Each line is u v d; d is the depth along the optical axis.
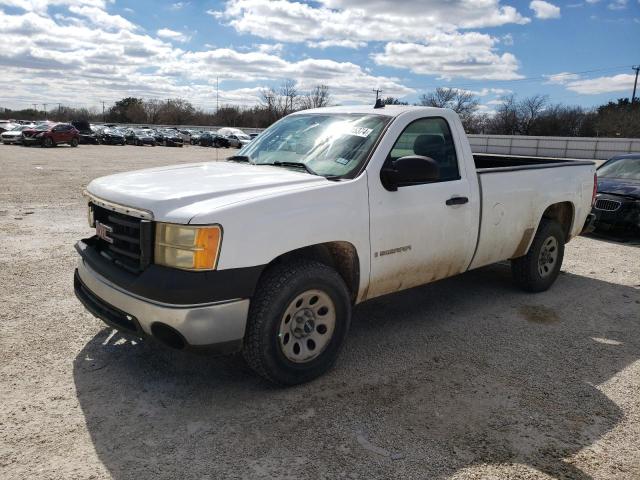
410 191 3.95
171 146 51.38
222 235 2.95
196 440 2.88
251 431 2.97
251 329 3.21
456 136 4.45
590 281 6.29
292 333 3.41
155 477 2.57
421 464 2.74
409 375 3.72
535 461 2.80
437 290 5.71
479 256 4.71
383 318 4.84
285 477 2.60
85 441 2.84
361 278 3.71
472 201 4.46
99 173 18.20
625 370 3.92
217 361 3.81
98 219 3.63
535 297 5.57
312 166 3.90
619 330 4.72
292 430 3.00
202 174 3.77
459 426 3.10
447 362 3.95
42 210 9.91
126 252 3.24
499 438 2.99
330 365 3.63
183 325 2.92
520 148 55.28
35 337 4.11
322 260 3.76
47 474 2.57
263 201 3.14
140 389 3.39
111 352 3.89
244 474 2.62
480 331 4.58
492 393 3.51
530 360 4.04
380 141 3.86
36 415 3.06
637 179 9.66
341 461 2.74
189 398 3.30
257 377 3.60
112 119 114.12
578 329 4.71
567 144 52.28
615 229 9.05
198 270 2.92
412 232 3.97
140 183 3.51
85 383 3.44
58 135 37.09
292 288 3.26
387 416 3.18
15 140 37.94
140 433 2.92
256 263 3.07
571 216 5.94
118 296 3.15
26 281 5.47
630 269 6.95
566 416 3.26
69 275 5.72
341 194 3.50
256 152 4.50
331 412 3.20
